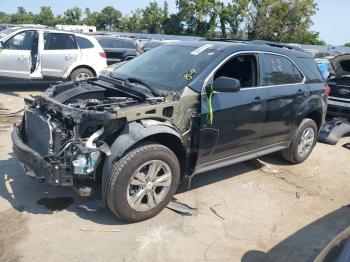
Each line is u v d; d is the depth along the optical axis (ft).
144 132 12.19
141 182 12.55
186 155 13.80
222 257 11.69
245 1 157.89
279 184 17.30
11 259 10.76
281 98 17.01
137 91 13.42
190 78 14.03
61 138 12.16
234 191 16.12
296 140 18.97
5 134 21.08
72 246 11.51
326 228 13.87
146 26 189.78
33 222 12.57
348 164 20.98
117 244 11.78
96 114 11.75
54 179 11.83
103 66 36.40
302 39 159.53
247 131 15.80
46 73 33.73
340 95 27.35
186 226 13.09
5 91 34.55
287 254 12.16
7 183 15.05
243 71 15.79
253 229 13.38
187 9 165.17
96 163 11.93
